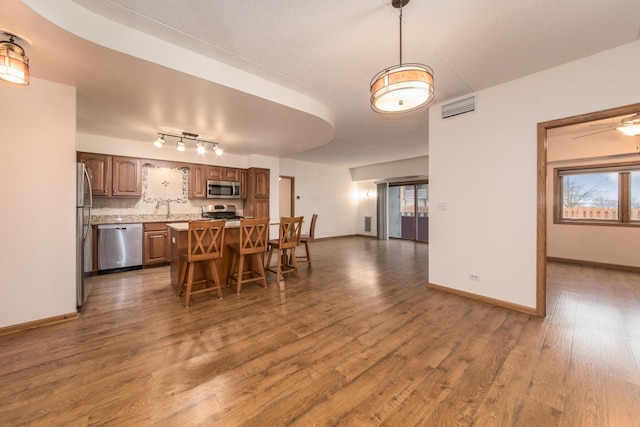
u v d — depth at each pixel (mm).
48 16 1686
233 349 2078
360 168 9289
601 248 4812
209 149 5387
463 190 3254
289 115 3418
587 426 1349
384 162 8406
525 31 2096
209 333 2334
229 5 1831
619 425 1353
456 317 2666
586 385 1655
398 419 1402
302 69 2703
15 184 2354
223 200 6156
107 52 2031
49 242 2500
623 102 2277
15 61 1802
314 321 2582
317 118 3541
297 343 2170
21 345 2119
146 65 2219
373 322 2559
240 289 3439
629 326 2459
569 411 1448
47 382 1675
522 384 1669
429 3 1802
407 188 8695
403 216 8852
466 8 1846
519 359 1938
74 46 1958
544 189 2686
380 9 1869
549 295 3316
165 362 1900
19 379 1703
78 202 2740
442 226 3455
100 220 4434
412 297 3246
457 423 1375
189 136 4445
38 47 1966
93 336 2271
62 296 2561
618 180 4781
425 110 3695
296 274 4250
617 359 1930
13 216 2348
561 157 5141
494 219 3010
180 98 2885
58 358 1942
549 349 2068
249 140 4742
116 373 1772
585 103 2451
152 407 1479
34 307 2432
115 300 3125
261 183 6191
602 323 2525
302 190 8227
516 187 2852
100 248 4215
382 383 1684
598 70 2389
